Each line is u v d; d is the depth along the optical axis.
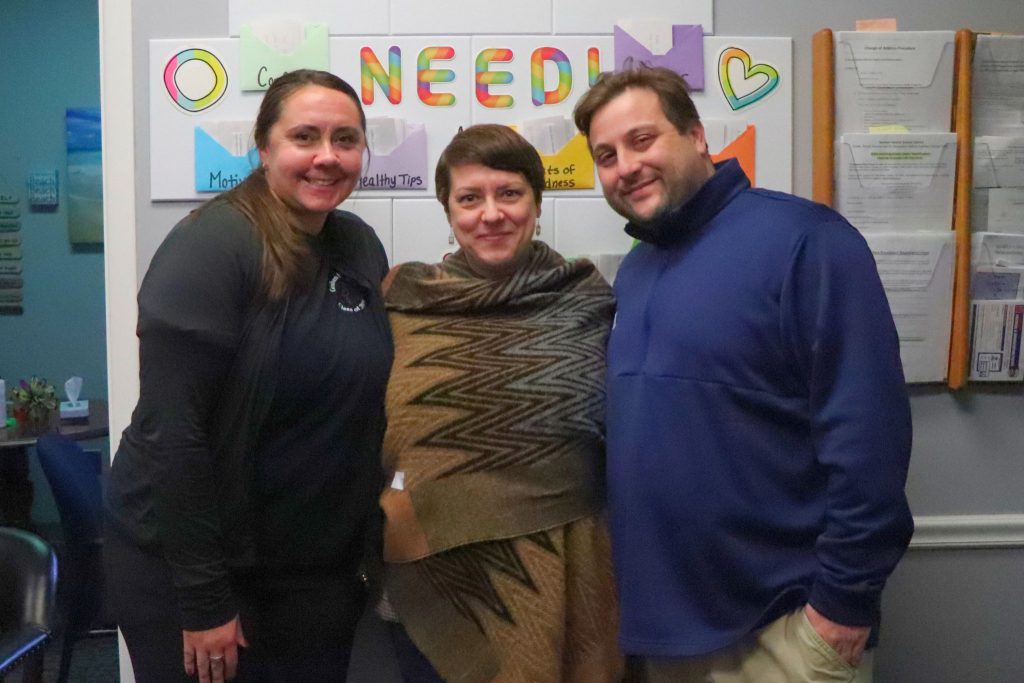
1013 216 1.41
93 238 3.08
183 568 0.99
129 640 1.09
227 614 1.01
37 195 3.05
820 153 1.38
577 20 1.37
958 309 1.40
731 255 0.98
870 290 0.92
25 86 3.03
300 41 1.34
